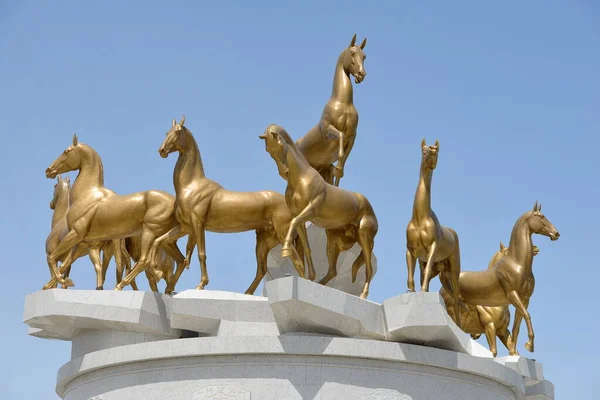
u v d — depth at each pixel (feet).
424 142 67.41
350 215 68.08
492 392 66.90
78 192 71.67
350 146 77.05
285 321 61.87
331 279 71.10
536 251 74.74
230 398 60.95
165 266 75.72
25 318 67.62
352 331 63.36
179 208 68.23
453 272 71.36
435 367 64.03
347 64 77.10
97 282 72.79
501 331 78.18
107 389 64.95
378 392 61.77
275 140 64.85
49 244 72.33
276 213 69.05
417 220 66.49
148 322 66.23
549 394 74.08
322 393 60.90
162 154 67.87
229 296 66.08
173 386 62.34
